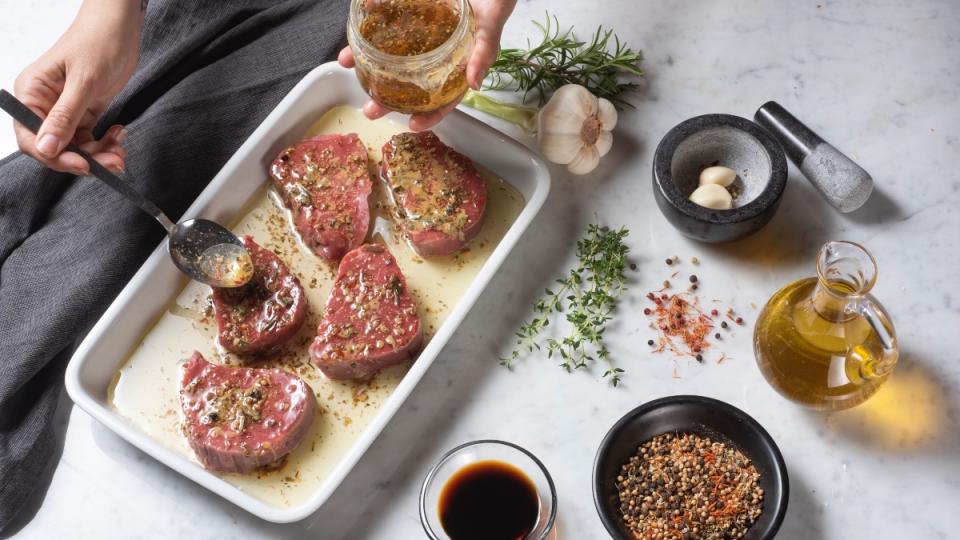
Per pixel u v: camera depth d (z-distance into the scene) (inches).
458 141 36.0
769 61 36.9
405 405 34.1
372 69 31.4
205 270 34.4
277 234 36.1
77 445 34.7
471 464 32.4
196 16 38.4
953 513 32.0
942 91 36.1
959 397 33.0
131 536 33.6
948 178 35.2
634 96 37.0
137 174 36.2
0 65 40.1
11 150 38.9
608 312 34.8
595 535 32.7
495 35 33.0
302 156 36.0
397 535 32.9
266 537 33.2
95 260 35.0
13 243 36.1
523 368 34.3
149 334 34.9
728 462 32.1
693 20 37.6
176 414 34.0
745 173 34.9
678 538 31.7
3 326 34.9
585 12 38.1
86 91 33.7
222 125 36.8
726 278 34.9
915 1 37.1
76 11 40.6
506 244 33.6
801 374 31.1
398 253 35.6
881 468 32.6
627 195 35.9
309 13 38.3
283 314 34.3
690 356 34.1
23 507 34.1
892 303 34.1
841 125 36.1
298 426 32.8
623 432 31.7
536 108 36.5
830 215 35.2
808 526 32.4
